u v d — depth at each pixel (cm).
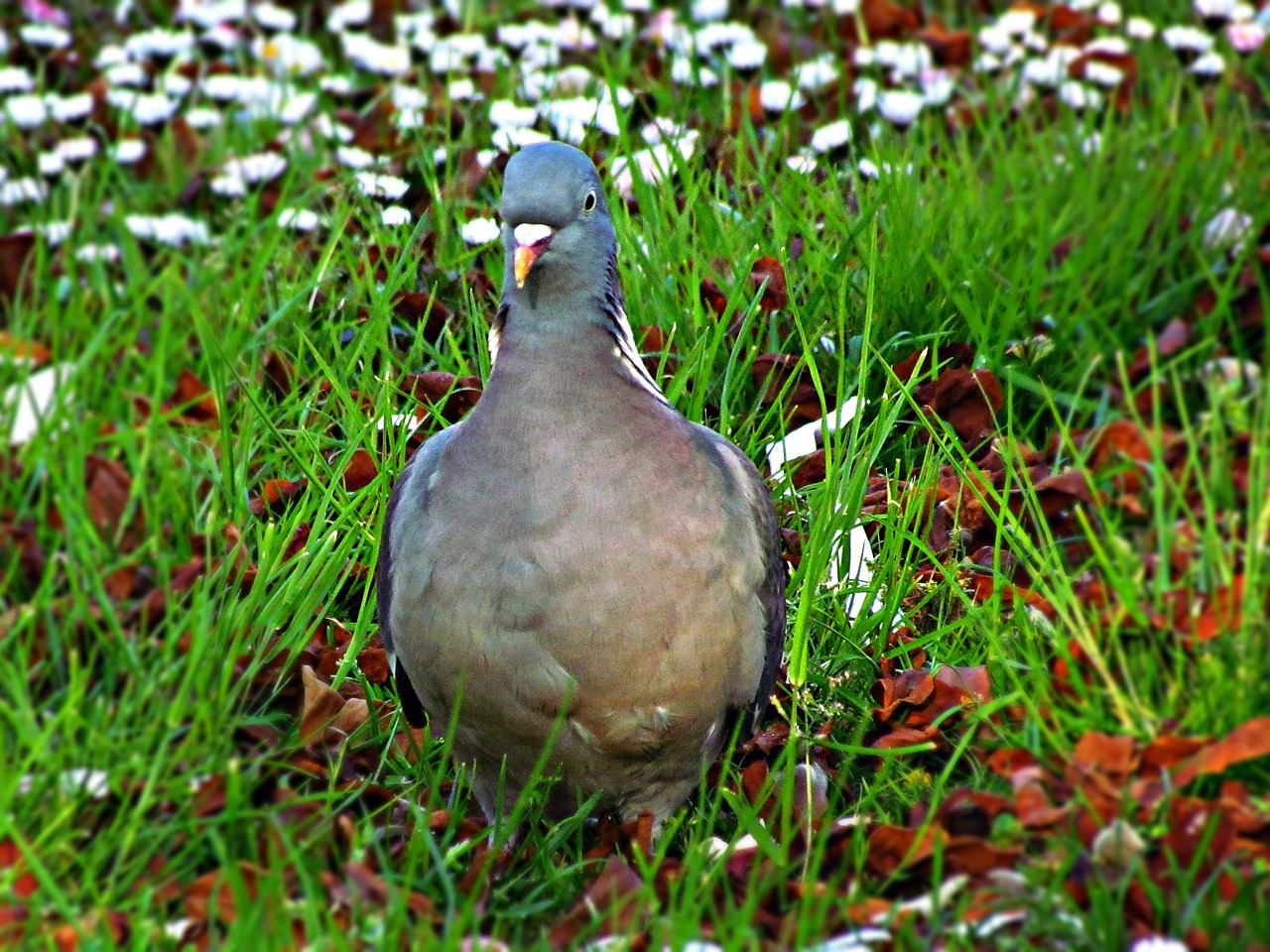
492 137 1213
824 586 917
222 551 860
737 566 768
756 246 1070
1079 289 1125
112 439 873
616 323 766
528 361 751
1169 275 1160
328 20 1612
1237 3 1473
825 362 1048
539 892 755
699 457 770
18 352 1010
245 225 1243
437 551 749
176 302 1104
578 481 734
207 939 673
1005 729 795
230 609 793
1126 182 1246
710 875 706
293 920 661
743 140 1227
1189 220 1209
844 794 847
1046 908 657
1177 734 740
